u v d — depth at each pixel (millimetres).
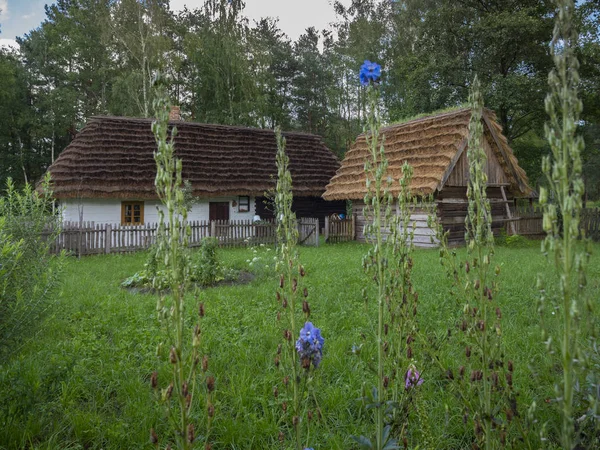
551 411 3166
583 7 24031
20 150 39781
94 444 3035
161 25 32406
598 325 4285
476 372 2160
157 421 3297
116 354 4742
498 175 18250
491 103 23922
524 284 7945
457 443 2953
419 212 17016
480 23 24453
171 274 1678
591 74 23359
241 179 20578
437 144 16625
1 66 34750
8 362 3986
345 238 20234
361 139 21312
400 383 2490
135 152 18938
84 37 38750
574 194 1311
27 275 4191
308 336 2074
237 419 3285
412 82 27500
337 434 2998
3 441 2957
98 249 14844
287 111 47094
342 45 41875
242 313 6402
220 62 34875
